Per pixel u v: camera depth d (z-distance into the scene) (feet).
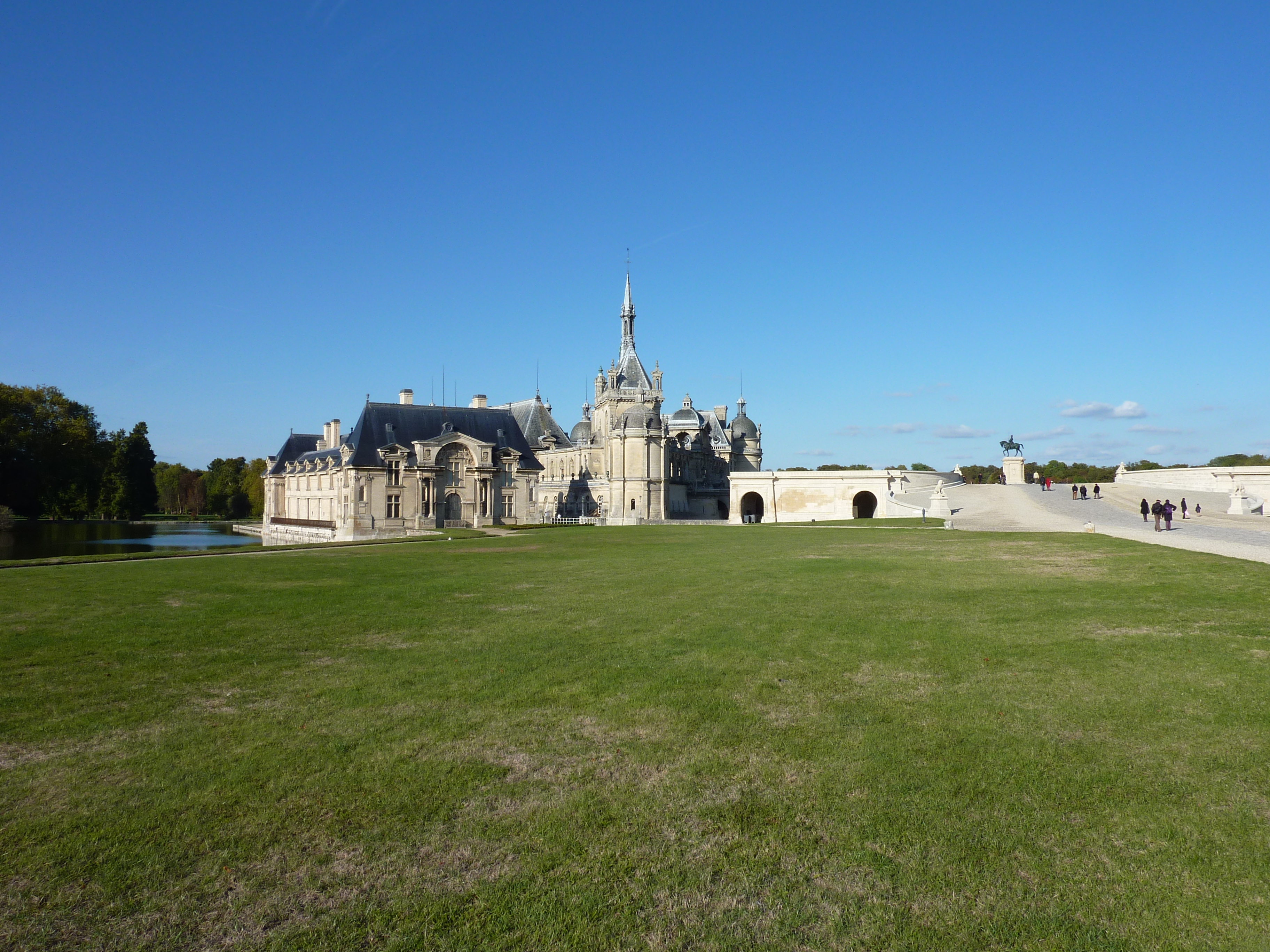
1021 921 30.53
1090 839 36.17
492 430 379.96
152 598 103.14
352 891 32.81
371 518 337.72
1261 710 51.31
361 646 73.26
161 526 501.56
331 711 54.24
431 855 35.53
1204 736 47.39
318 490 401.29
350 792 41.55
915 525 251.60
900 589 103.60
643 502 419.95
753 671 62.75
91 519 554.46
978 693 56.18
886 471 371.76
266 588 112.78
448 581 119.65
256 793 41.37
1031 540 172.04
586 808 39.70
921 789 41.22
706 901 32.17
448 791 41.63
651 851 35.70
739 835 36.99
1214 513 237.86
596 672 63.16
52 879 33.58
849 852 35.47
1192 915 30.60
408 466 344.69
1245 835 36.19
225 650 71.82
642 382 480.23
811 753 45.96
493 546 198.80
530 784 42.47
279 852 35.68
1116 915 30.78
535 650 70.85
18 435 371.97
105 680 61.87
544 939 29.81
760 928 30.40
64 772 44.09
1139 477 363.97
